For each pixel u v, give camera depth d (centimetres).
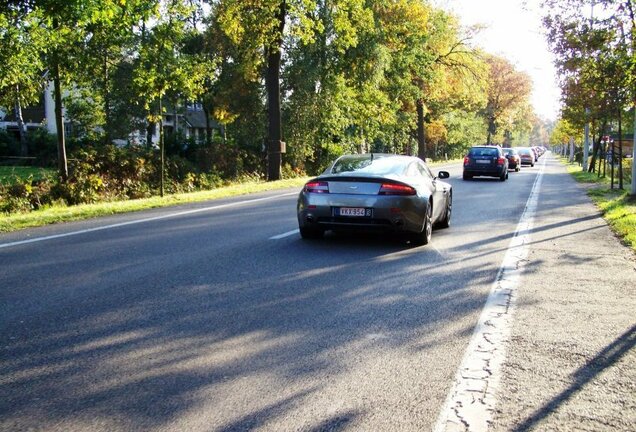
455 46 4778
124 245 879
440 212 1064
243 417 327
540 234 1063
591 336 483
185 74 2102
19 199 1734
